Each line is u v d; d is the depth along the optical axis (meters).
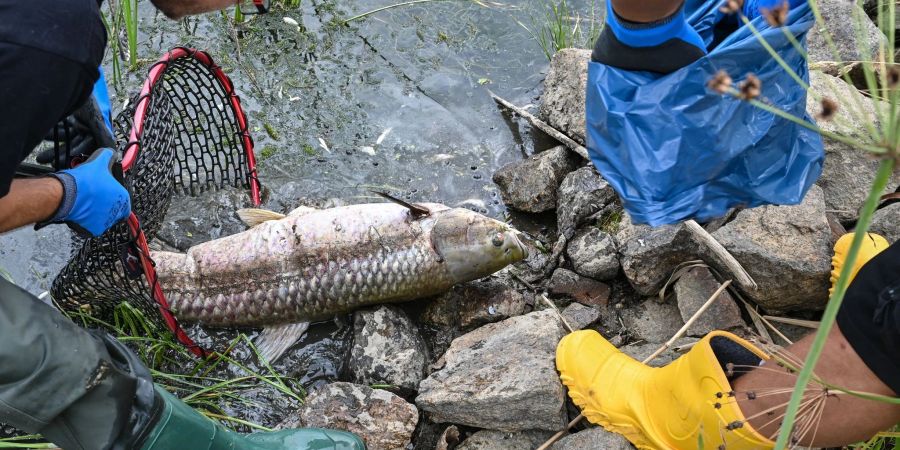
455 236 3.54
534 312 3.43
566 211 3.96
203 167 4.19
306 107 4.62
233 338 3.64
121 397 2.27
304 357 3.57
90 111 2.70
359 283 3.56
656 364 3.25
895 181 3.69
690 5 2.72
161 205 3.65
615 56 2.31
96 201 2.49
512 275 3.84
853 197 3.64
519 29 5.12
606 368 3.03
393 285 3.58
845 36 4.20
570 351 3.12
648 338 3.51
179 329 3.30
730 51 2.26
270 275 3.56
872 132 1.44
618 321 3.61
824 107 1.50
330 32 5.05
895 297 2.05
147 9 5.11
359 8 5.22
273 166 4.32
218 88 4.66
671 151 2.33
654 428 2.83
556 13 4.91
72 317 3.57
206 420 2.56
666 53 2.25
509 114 4.64
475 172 4.36
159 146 3.50
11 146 1.80
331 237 3.58
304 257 3.56
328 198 4.17
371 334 3.46
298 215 3.66
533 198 4.08
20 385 2.11
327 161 4.36
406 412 3.12
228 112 4.56
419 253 3.56
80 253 3.29
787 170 2.62
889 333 2.07
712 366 2.49
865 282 2.16
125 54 4.80
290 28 5.05
